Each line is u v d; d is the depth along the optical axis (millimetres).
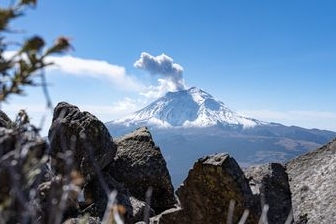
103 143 14781
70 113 14422
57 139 12453
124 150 18953
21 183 2414
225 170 10945
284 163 14266
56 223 2184
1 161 2369
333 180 12312
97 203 14211
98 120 14797
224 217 11070
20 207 2289
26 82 2656
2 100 2652
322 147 13945
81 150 14109
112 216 3633
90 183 15086
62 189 2303
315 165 13367
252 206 10859
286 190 12203
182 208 11930
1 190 2824
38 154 2969
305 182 12805
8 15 2510
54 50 2586
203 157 11523
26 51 2574
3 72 2654
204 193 11438
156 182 18250
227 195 10984
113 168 18172
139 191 18062
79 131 14094
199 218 11508
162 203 18312
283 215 11477
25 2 2570
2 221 2283
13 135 3006
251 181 12000
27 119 3264
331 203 11508
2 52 2635
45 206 4215
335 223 10773
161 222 12266
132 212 14195
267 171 12305
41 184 4625
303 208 11836
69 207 8898
